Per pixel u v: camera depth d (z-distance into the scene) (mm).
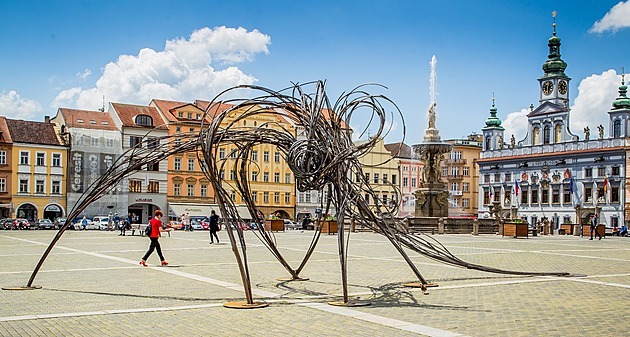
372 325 10719
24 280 16547
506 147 107438
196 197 85125
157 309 12156
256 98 14180
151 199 82250
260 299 13484
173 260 22906
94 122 81312
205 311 11984
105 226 66500
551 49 102125
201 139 13445
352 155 14211
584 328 10570
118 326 10562
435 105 52125
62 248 29641
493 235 47500
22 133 77562
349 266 20703
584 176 95062
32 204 76812
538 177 101125
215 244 33375
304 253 26688
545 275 18062
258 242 35094
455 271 19172
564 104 101438
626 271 19828
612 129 93125
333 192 14531
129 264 21234
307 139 13930
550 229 56250
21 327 10430
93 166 79562
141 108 84250
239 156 15109
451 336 9914
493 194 108438
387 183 16812
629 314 11859
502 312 12000
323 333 10102
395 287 15492
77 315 11500
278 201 88625
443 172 114625
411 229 47469
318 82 14078
